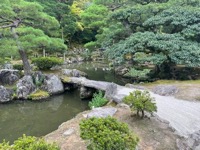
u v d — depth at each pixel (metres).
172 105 10.43
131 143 5.43
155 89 13.12
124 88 13.89
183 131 7.91
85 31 36.28
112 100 11.30
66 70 19.20
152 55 15.29
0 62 16.69
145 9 17.03
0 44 15.73
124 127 5.59
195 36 15.71
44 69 19.56
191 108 10.05
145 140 7.18
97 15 25.38
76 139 7.27
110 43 18.11
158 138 7.32
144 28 17.77
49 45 16.78
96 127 5.39
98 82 15.62
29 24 17.52
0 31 16.55
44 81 16.55
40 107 13.91
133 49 14.87
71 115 12.45
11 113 12.98
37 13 16.31
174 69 17.00
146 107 8.22
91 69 25.14
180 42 14.68
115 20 18.28
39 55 28.41
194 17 15.27
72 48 35.16
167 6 17.31
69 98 15.65
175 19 15.32
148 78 17.28
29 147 4.57
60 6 33.84
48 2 32.62
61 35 33.38
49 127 10.91
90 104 12.85
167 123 8.32
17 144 4.66
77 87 18.05
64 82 17.08
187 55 14.05
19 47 15.95
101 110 9.33
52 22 17.12
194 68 17.31
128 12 16.98
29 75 16.55
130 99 8.42
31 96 15.26
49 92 16.12
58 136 7.59
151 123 8.23
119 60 15.32
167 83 14.59
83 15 25.88
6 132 10.45
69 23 33.12
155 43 14.26
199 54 14.34
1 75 16.48
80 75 20.00
